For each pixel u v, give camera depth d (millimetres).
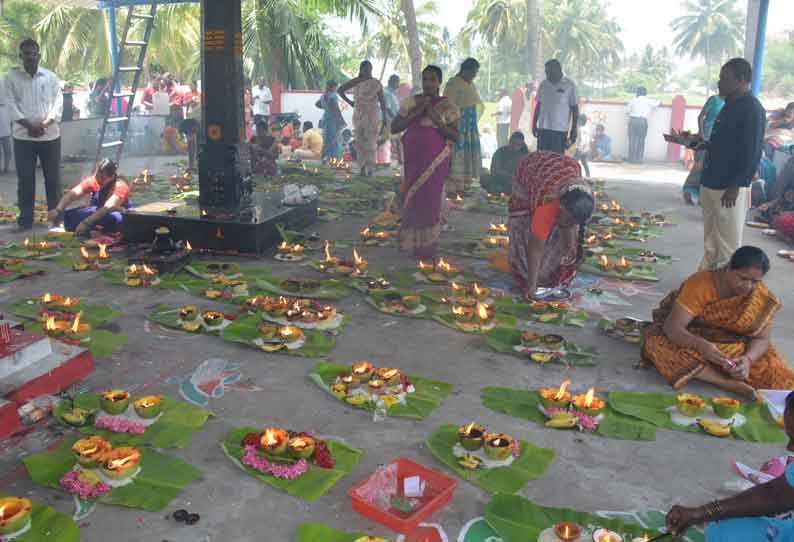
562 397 3900
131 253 6969
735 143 5910
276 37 18891
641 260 7273
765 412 3982
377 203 10039
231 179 7602
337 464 3389
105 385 4172
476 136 10422
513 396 4141
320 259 7012
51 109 8094
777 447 3658
